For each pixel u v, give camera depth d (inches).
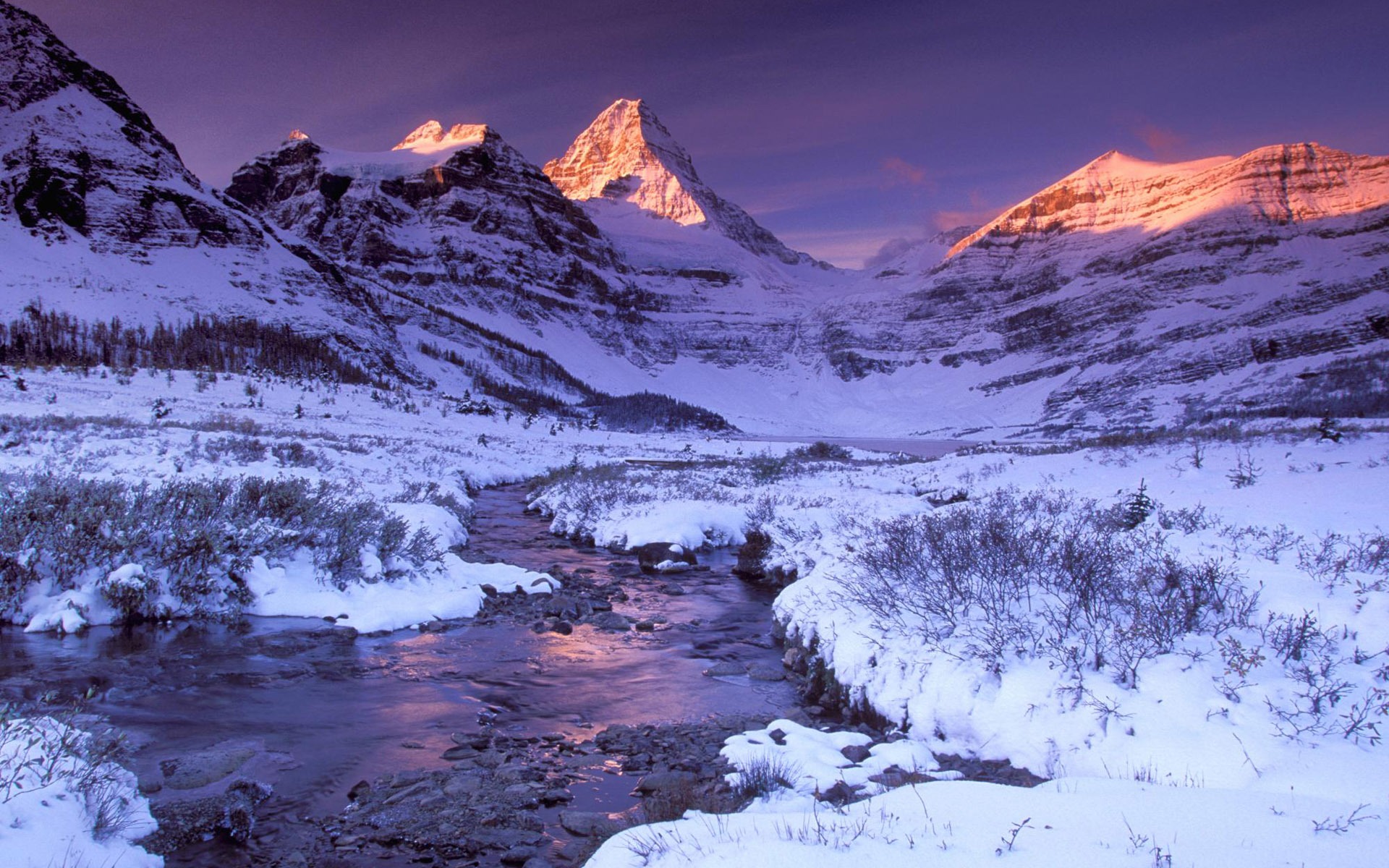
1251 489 621.6
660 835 183.9
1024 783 232.5
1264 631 273.3
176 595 434.9
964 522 472.4
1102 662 271.7
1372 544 381.4
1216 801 180.5
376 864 205.8
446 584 550.0
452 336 7716.5
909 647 322.3
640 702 352.2
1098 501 660.7
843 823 182.9
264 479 628.4
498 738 302.4
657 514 808.9
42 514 430.3
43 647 373.1
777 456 2519.7
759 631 487.5
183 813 223.6
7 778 193.0
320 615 455.5
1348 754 202.7
